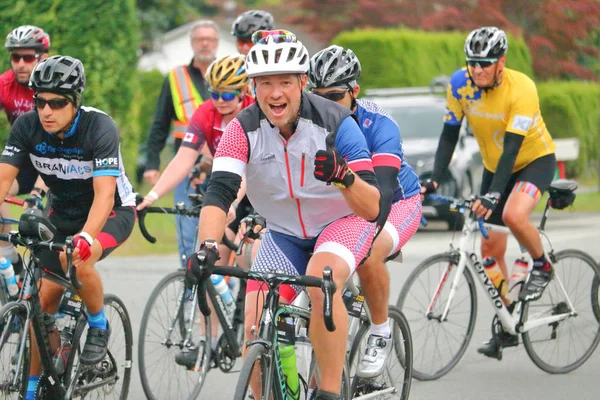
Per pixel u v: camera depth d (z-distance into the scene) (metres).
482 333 20.55
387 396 13.92
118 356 14.29
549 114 61.31
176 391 15.38
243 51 19.69
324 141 11.00
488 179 18.59
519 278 17.86
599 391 16.45
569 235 34.50
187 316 15.33
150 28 95.94
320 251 11.33
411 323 16.91
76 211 13.45
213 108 16.52
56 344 12.80
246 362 10.23
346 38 58.53
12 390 11.91
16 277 15.88
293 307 11.30
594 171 64.19
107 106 35.78
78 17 34.56
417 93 45.44
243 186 15.41
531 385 16.81
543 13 70.56
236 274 10.33
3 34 33.88
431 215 37.09
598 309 18.47
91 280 12.79
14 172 12.95
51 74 12.00
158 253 30.56
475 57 16.83
